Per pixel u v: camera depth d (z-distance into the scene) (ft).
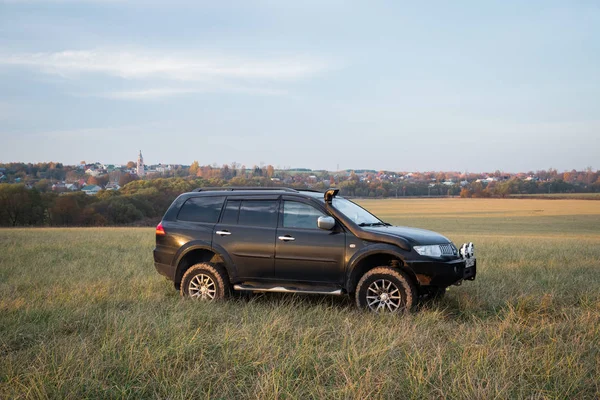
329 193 23.29
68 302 23.24
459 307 22.85
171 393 12.81
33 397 12.52
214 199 25.50
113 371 14.29
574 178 505.25
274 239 23.52
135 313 20.52
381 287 21.93
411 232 23.24
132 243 59.98
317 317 20.44
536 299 24.02
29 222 229.45
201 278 24.57
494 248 56.49
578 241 82.89
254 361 15.01
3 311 21.53
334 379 13.85
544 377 13.76
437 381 13.46
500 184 467.93
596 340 17.13
